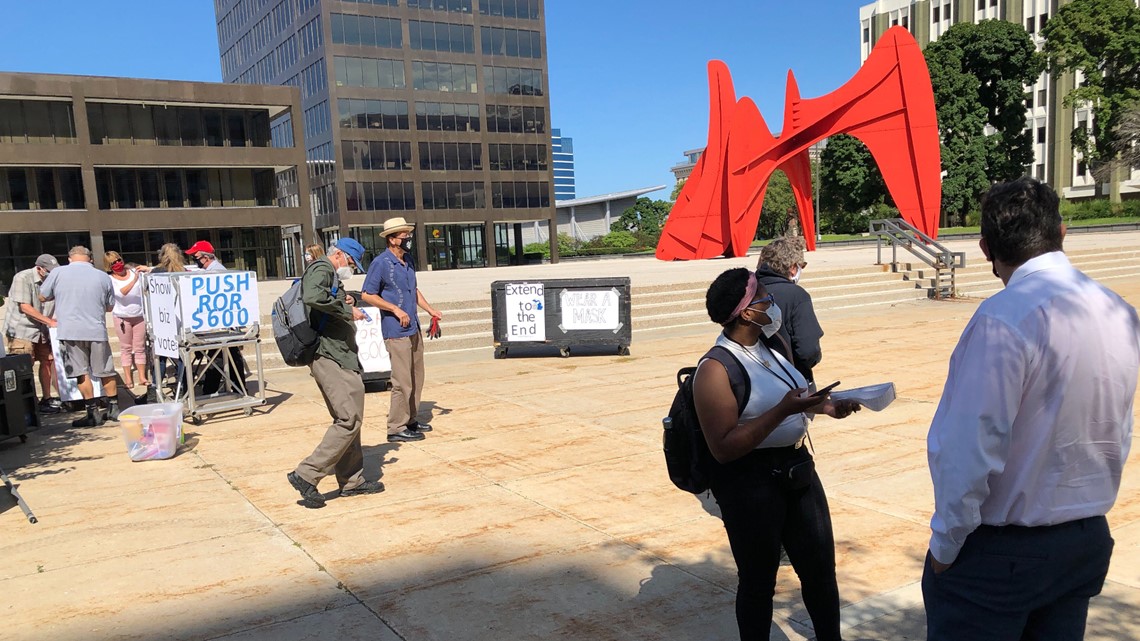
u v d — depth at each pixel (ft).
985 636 6.40
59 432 24.44
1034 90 220.64
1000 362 5.88
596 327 36.65
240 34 245.65
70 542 14.94
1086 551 6.21
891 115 82.28
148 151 135.03
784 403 8.00
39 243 131.23
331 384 16.30
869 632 10.68
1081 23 150.61
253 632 11.22
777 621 11.15
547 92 212.64
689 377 9.36
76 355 24.73
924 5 244.63
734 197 88.63
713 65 91.25
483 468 19.34
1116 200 199.62
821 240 148.46
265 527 15.57
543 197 213.25
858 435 21.13
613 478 18.19
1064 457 6.04
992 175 156.76
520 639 10.84
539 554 13.84
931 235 81.30
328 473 16.74
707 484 9.20
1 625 11.59
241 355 28.99
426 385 31.04
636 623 11.19
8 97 125.39
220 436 23.36
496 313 37.17
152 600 12.35
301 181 147.33
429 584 12.71
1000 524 6.24
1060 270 6.10
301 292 15.97
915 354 33.81
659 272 72.08
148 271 32.45
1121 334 6.03
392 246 21.79
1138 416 21.68
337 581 12.93
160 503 17.22
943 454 6.13
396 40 193.88
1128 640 10.05
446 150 200.03
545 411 25.57
